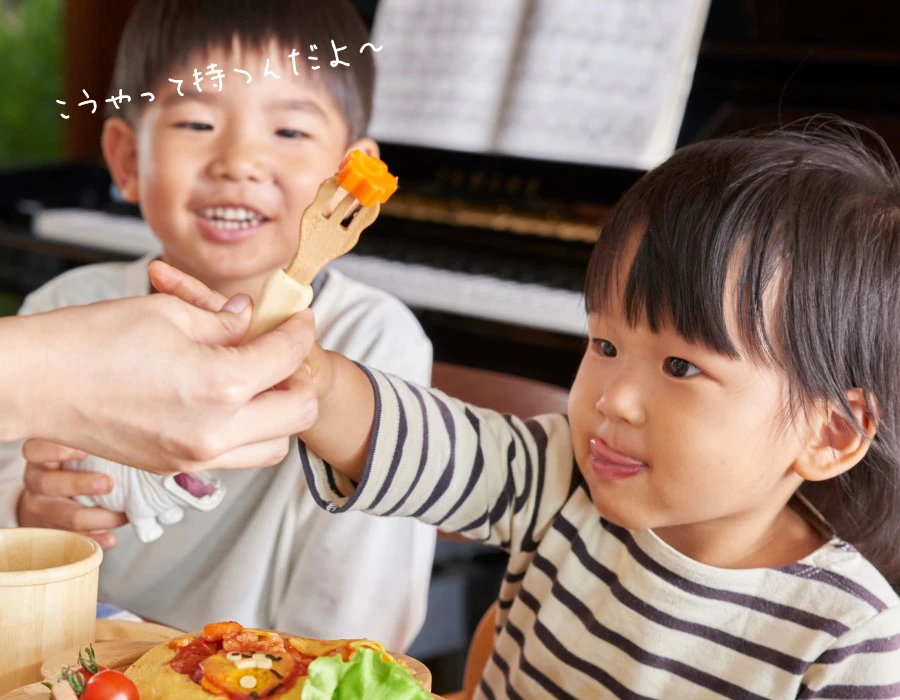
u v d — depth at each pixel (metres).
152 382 0.39
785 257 0.48
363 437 0.53
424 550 0.74
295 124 0.72
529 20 1.63
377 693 0.38
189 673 0.40
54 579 0.46
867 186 0.52
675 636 0.54
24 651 0.46
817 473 0.51
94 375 0.39
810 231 0.49
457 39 1.68
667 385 0.49
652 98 1.54
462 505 0.56
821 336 0.48
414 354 0.77
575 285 1.47
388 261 1.58
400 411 0.54
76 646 0.47
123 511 0.59
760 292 0.48
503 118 1.63
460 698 0.80
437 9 1.71
